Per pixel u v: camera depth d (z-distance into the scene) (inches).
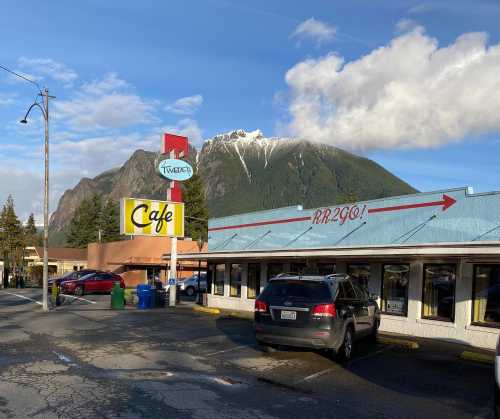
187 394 314.0
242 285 903.7
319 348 413.1
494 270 520.4
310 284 423.8
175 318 731.4
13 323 656.4
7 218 3002.0
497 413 263.4
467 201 561.6
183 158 1021.8
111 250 2347.4
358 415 286.2
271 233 866.8
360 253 581.9
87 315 762.2
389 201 655.1
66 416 261.6
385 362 434.9
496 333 503.2
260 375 378.0
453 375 390.6
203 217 2706.7
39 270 2517.2
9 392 306.7
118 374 364.8
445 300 567.8
